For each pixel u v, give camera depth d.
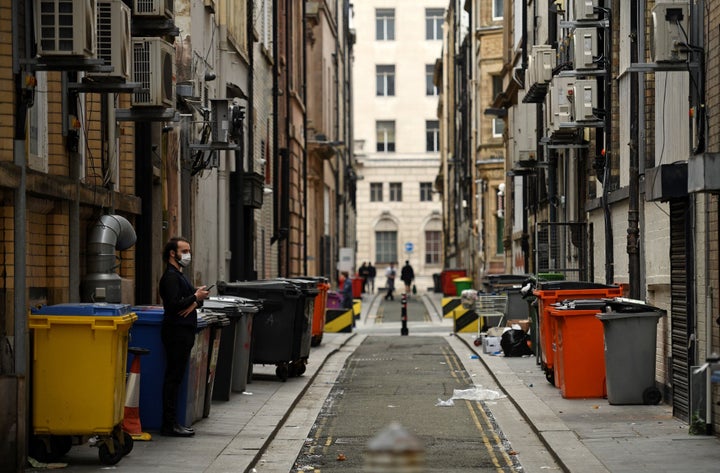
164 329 18.83
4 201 16.05
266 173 50.66
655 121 23.89
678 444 17.66
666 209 22.12
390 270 97.31
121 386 16.39
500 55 69.00
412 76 133.88
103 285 19.97
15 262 16.06
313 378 29.47
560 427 19.73
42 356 15.97
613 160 28.12
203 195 35.38
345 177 102.38
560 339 23.97
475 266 78.56
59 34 16.27
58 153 18.73
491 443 19.03
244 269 42.53
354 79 133.88
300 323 28.34
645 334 22.09
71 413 15.95
